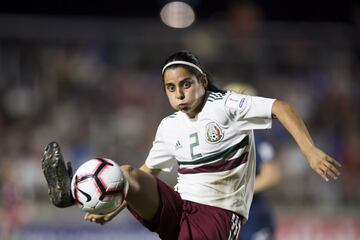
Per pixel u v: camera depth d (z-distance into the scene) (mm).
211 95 18844
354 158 47656
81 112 47312
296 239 43906
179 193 19062
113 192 16969
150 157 20016
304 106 48594
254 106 18125
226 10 61719
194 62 18406
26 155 45656
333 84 49469
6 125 46406
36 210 42406
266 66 48469
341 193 46188
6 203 42406
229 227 18625
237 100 18422
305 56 49219
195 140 18781
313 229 44156
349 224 44562
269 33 49031
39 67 47281
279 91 48375
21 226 42125
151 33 48281
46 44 47375
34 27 47062
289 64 48844
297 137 17141
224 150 18625
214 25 49906
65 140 46531
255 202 30812
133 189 17781
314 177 46219
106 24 47938
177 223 18562
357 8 59250
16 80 46938
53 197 17062
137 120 47562
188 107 18359
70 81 47781
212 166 18703
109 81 48250
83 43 47906
